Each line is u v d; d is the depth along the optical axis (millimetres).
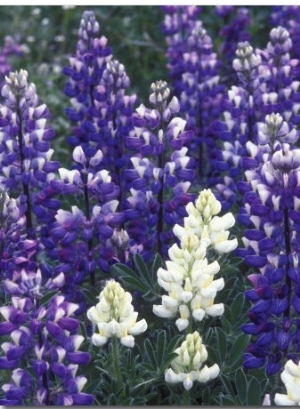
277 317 5926
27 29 14578
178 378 5246
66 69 8430
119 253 6773
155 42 13812
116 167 7797
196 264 5320
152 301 6812
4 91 6984
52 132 7004
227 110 8000
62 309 4945
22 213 6758
